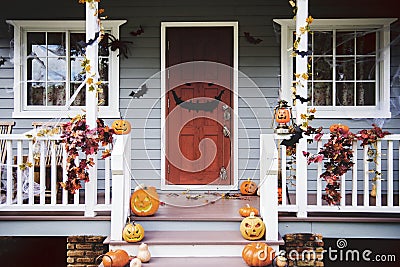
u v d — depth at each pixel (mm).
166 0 7082
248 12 7066
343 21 6965
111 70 7105
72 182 5234
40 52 7152
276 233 5094
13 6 7039
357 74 7082
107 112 7090
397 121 7023
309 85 7082
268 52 7082
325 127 7051
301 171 5410
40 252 8055
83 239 7074
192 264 4785
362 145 5336
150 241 5008
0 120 7086
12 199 5926
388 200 5418
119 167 5078
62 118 7074
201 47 7148
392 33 6969
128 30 7090
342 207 5422
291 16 7043
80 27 7105
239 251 5027
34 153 6523
